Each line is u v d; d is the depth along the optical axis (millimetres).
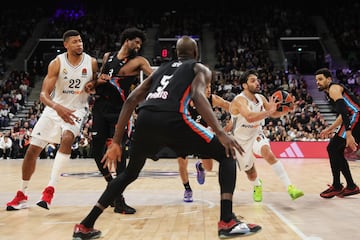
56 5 24641
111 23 23422
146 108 2648
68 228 3154
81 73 3949
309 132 14664
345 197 4781
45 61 21578
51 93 4172
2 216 3641
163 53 8305
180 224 3297
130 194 5082
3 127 16859
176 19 23797
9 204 3924
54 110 3859
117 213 3768
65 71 3891
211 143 2625
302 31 22375
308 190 5504
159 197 4828
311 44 22125
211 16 24438
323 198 4711
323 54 21156
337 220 3408
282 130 14344
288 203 4352
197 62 2711
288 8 24703
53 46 22094
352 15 23188
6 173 8453
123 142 3834
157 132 2605
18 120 17047
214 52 22047
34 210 3928
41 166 10500
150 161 12750
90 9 24734
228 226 2566
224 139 2432
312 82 19734
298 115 15359
